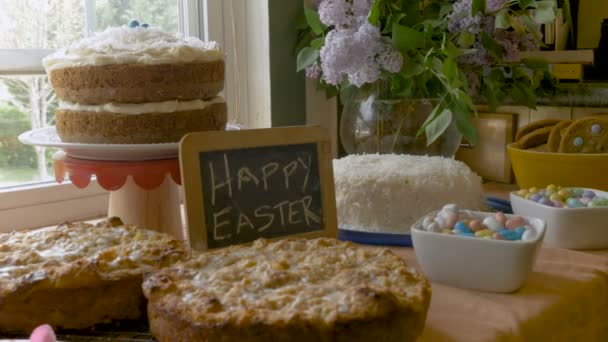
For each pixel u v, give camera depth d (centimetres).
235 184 114
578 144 141
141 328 100
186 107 119
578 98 167
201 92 121
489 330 100
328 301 93
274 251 105
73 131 119
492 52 136
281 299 93
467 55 138
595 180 136
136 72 116
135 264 102
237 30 171
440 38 137
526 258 107
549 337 106
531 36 141
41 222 146
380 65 131
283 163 117
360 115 143
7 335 98
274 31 169
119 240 108
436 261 111
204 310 91
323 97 181
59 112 120
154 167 115
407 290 96
